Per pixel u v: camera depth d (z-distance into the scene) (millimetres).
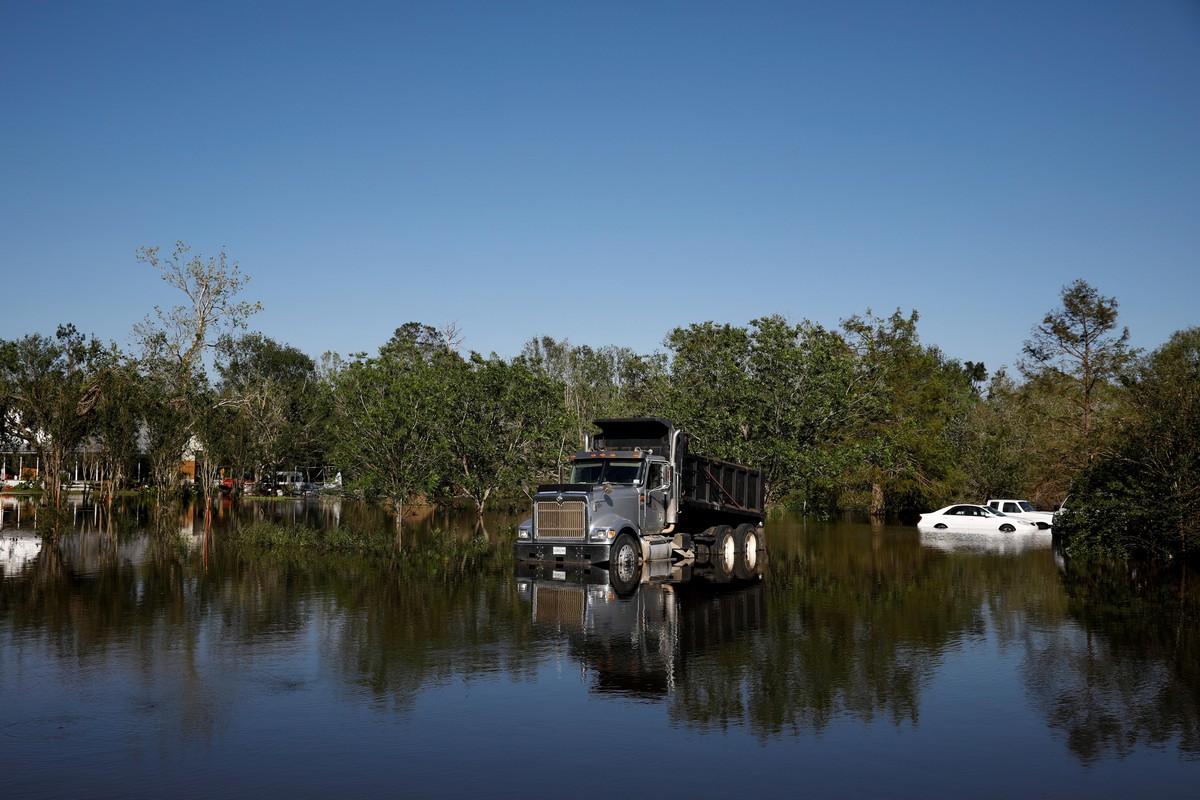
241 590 16328
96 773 6668
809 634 12453
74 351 41062
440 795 6234
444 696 8922
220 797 6199
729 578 19781
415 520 39469
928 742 7496
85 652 10867
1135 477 23828
